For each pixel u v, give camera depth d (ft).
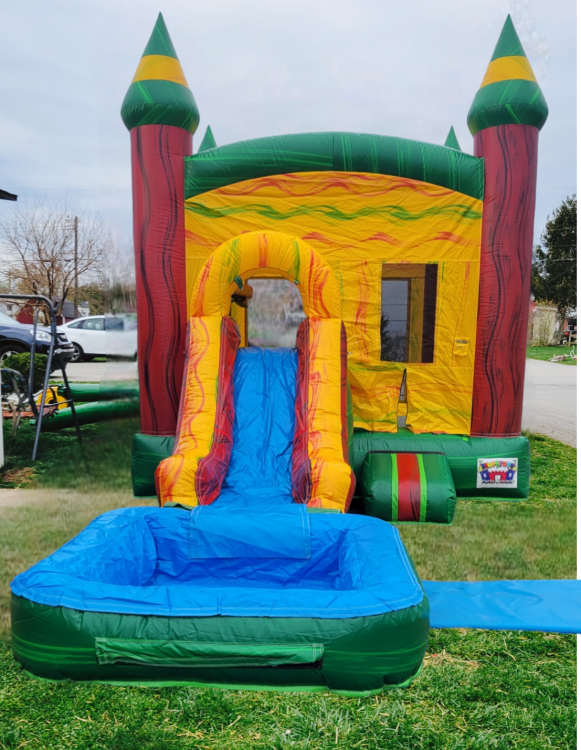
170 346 17.66
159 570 12.00
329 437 14.11
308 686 8.29
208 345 15.53
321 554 11.74
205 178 17.48
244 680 8.24
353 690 8.21
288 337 27.55
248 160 17.37
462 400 17.70
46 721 7.77
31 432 26.50
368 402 17.88
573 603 10.99
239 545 11.64
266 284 27.22
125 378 26.09
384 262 17.46
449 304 17.48
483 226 17.19
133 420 26.32
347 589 10.40
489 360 17.30
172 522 12.06
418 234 17.35
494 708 8.07
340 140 17.21
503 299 17.12
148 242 17.48
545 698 8.30
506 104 16.66
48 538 14.25
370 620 8.13
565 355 51.37
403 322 17.79
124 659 8.11
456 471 16.96
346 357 15.78
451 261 17.35
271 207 17.48
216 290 15.79
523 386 17.62
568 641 9.91
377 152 17.10
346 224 17.42
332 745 7.33
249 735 7.53
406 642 8.25
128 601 8.46
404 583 8.98
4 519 15.78
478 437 17.53
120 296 24.89
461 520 15.87
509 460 17.03
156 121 17.21
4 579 11.84
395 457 16.37
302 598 8.47
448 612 10.64
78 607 8.34
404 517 15.38
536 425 29.81
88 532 10.78
